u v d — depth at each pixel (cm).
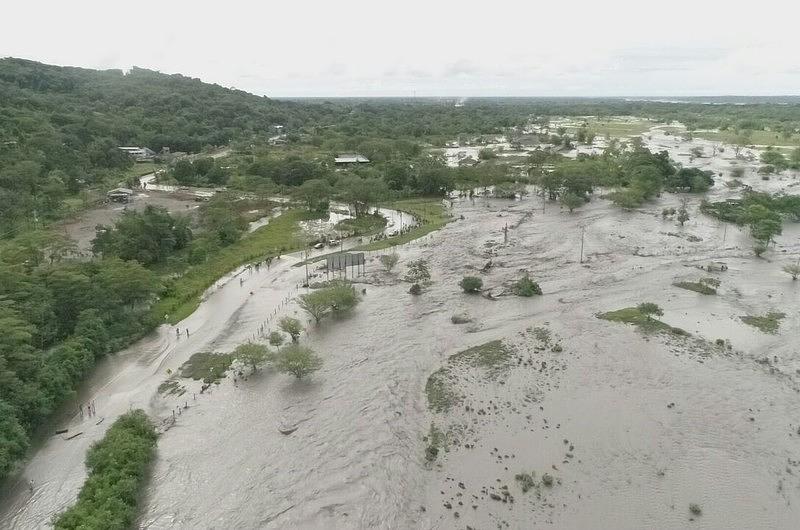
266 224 14988
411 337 8462
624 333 8344
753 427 6038
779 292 9894
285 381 7269
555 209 16825
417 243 13462
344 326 8900
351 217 16038
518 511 4922
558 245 13138
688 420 6178
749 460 5525
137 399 6875
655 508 4922
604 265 11625
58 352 7075
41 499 5172
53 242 10581
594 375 7175
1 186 14525
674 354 7656
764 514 4834
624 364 7419
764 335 8206
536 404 6569
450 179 18938
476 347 8094
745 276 10794
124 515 4766
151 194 18375
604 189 19375
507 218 15775
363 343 8288
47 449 5894
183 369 7625
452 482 5328
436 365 7619
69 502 5125
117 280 8794
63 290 8162
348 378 7294
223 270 11588
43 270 8544
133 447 5544
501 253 12562
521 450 5756
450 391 6925
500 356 7775
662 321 8750
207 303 10019
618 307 9394
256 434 6169
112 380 7312
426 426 6238
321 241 13588
